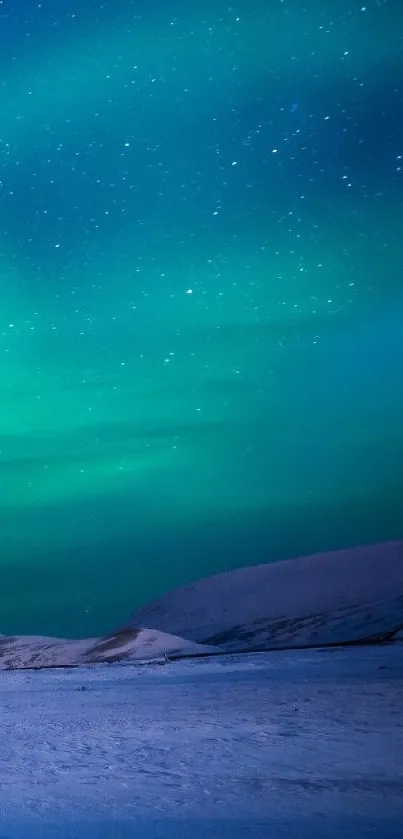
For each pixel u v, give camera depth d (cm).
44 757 1102
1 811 731
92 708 1955
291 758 1012
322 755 1029
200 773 920
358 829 633
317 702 1730
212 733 1305
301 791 795
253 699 1897
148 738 1278
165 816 694
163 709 1792
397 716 1424
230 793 793
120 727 1462
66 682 3303
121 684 2919
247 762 991
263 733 1273
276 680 2525
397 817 674
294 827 643
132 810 723
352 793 780
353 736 1195
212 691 2244
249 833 625
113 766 993
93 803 760
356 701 1708
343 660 3388
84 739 1303
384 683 2138
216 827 647
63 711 1923
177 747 1155
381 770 911
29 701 2370
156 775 914
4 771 979
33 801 777
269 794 784
